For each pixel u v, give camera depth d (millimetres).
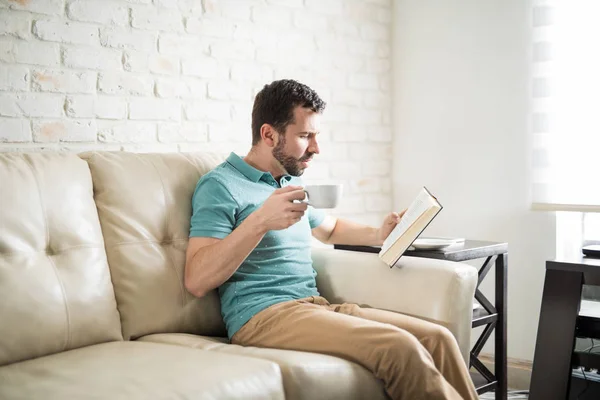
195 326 2061
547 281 2447
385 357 1738
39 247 1826
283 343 1894
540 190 3006
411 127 3414
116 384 1455
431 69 3328
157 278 2014
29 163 1904
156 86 2559
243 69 2826
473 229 3230
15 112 2211
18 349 1693
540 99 2996
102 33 2406
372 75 3365
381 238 2311
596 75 2846
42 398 1392
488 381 2553
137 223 2043
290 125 2125
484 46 3154
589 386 2592
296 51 3018
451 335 1857
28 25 2229
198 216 2064
